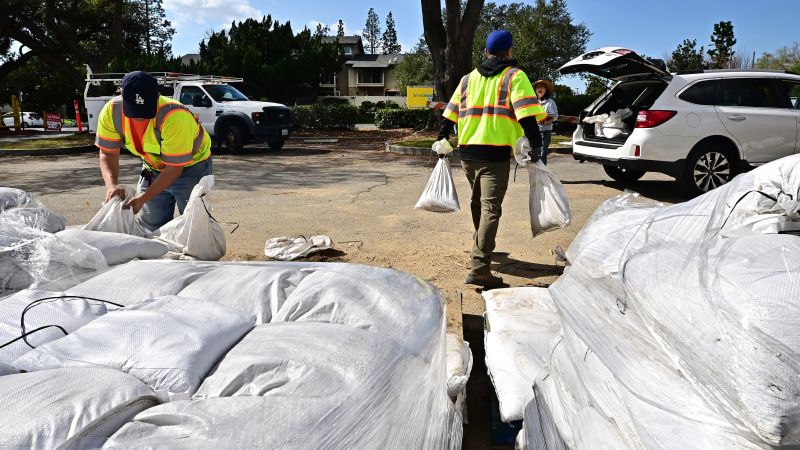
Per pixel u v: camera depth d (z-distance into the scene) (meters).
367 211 7.11
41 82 42.47
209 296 1.78
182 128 3.65
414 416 1.50
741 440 1.36
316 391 1.25
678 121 7.37
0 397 1.09
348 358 1.38
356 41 78.44
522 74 4.12
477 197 4.52
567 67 8.19
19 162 12.85
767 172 2.09
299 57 40.16
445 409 1.94
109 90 17.30
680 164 7.48
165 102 3.66
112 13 29.30
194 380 1.30
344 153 14.43
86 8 28.58
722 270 1.55
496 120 4.17
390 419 1.34
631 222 2.19
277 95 38.28
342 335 1.47
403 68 53.25
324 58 41.78
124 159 13.55
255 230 6.12
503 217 6.74
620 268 1.83
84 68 37.06
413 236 5.88
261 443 1.07
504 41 4.27
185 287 1.88
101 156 3.83
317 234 5.95
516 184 9.03
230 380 1.28
